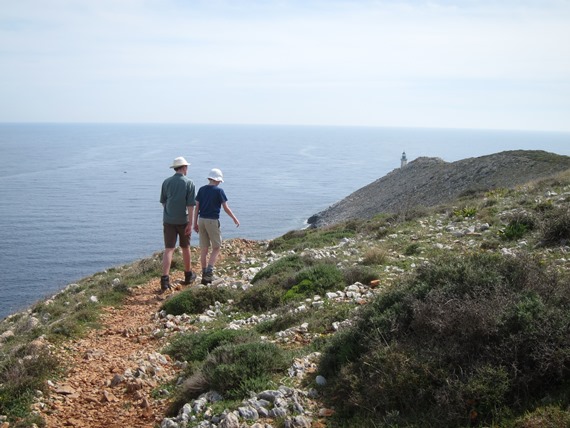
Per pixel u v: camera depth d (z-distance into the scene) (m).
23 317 14.05
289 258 15.02
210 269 14.20
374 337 6.46
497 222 15.99
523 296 6.14
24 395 7.16
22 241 107.69
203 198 14.20
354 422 5.36
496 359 5.35
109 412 6.84
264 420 5.71
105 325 11.33
